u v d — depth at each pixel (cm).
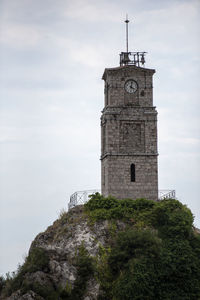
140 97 12162
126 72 12175
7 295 9544
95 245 10288
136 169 11819
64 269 9719
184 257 9719
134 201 11050
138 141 12000
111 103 12031
